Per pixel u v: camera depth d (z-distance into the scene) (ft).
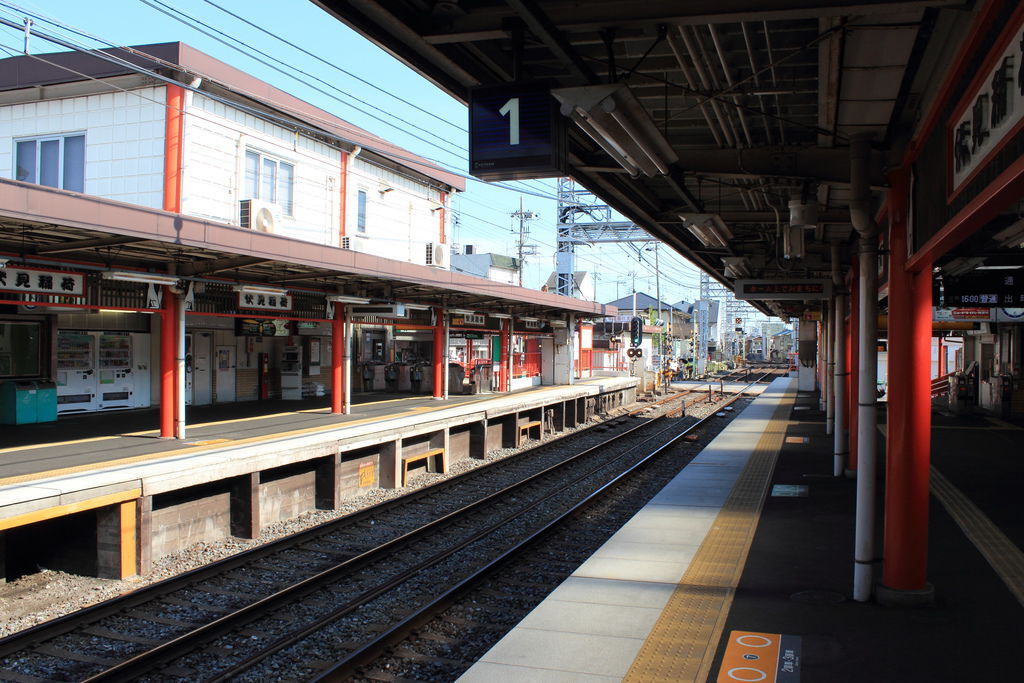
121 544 27.63
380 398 67.82
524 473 51.39
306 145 59.11
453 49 17.94
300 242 39.09
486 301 72.90
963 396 80.18
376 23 16.15
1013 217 23.41
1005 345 76.95
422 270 51.39
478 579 26.89
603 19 15.24
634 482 47.26
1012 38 11.37
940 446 54.03
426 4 16.16
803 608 20.29
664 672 16.19
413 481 48.49
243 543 32.96
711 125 24.31
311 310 50.31
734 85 19.66
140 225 30.04
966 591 21.53
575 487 46.24
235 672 19.49
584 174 28.66
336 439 39.75
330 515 38.52
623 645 17.79
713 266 60.59
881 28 15.31
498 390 81.92
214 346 58.49
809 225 28.78
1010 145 11.57
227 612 24.27
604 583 22.89
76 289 33.88
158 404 53.62
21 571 28.25
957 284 37.58
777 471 45.03
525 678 16.01
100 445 36.19
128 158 49.67
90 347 48.98
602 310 102.94
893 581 20.56
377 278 48.57
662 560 25.54
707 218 31.40
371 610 24.62
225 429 42.91
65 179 51.24
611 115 15.69
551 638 18.30
